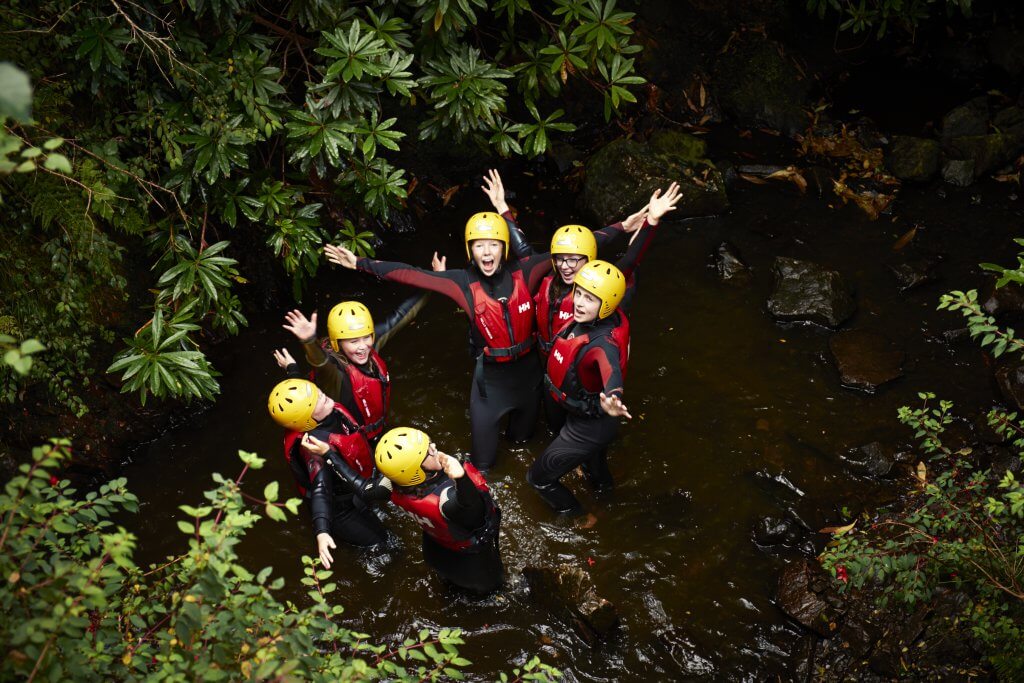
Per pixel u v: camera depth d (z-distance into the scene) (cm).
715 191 770
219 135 517
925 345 647
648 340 661
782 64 904
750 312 684
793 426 595
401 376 636
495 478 565
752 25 932
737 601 497
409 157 786
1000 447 564
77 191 517
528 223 780
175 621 262
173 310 559
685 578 510
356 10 557
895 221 764
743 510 545
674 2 916
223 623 259
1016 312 657
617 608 495
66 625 235
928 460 564
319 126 530
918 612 465
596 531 536
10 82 149
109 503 299
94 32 475
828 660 462
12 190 511
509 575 514
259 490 559
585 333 486
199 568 259
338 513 504
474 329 538
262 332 663
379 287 710
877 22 952
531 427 580
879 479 558
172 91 545
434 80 571
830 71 934
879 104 902
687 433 593
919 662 450
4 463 529
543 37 630
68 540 431
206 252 523
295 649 265
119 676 262
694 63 912
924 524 444
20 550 247
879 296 690
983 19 947
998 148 805
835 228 761
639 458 579
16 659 226
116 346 591
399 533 536
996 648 412
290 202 559
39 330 529
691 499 553
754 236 757
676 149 823
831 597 484
